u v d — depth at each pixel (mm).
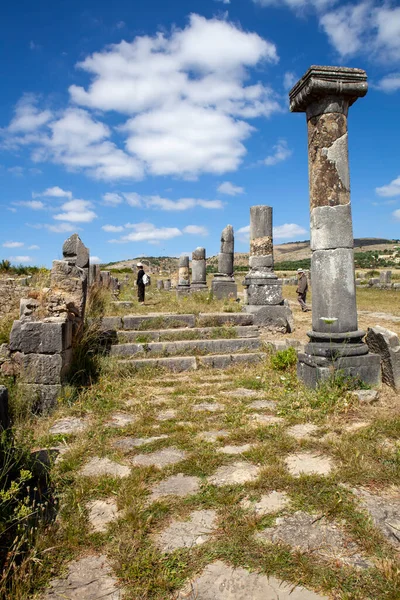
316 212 5719
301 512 2916
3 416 3312
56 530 2795
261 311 10844
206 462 3691
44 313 6270
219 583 2312
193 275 21922
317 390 5246
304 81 5652
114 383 6543
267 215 11578
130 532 2744
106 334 8195
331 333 5586
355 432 4176
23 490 3158
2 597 2213
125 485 3314
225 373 7262
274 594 2217
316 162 5703
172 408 5402
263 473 3396
